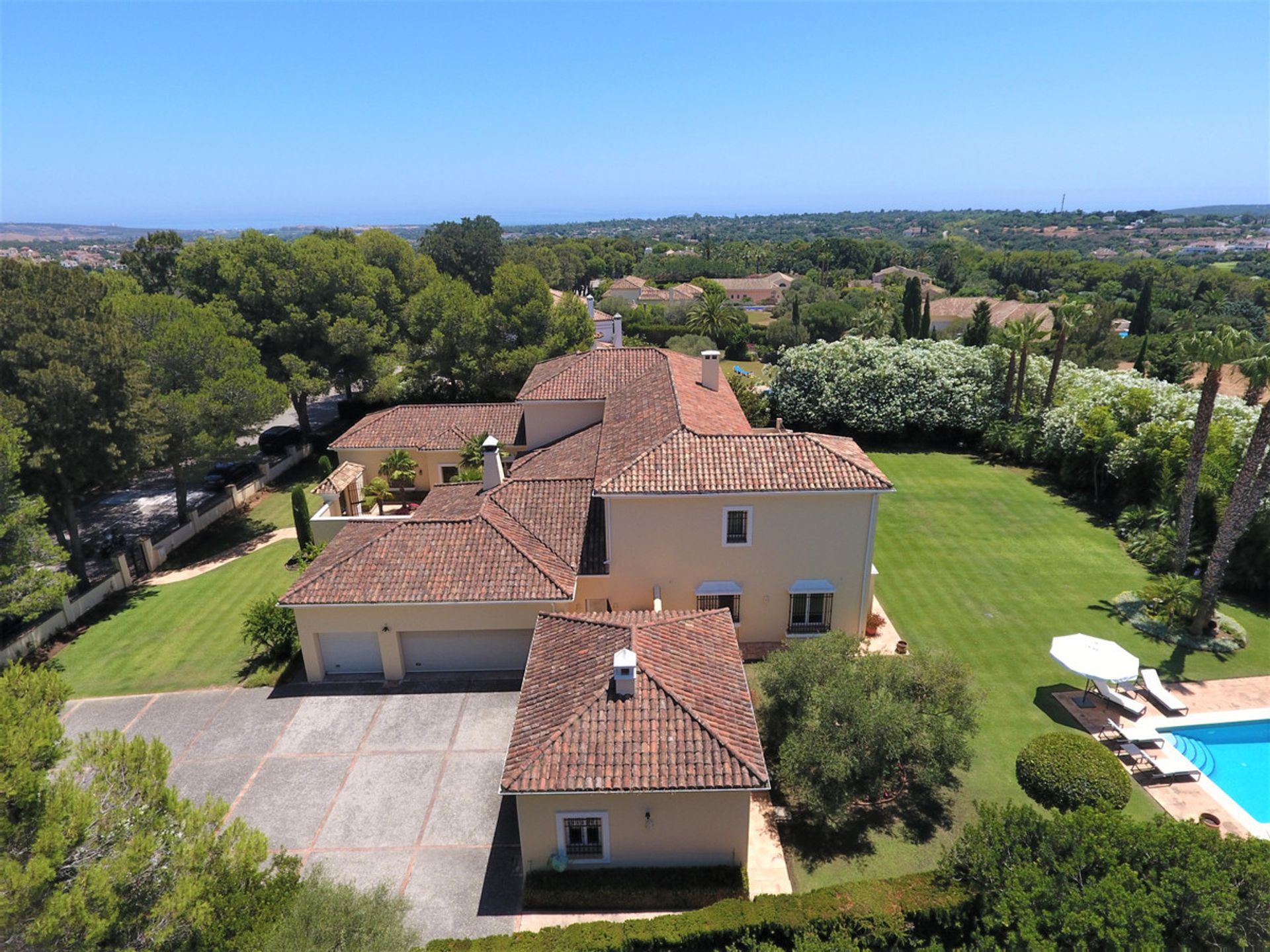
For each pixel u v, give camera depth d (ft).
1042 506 124.77
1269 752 68.18
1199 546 96.94
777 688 61.62
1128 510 111.55
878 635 84.84
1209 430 103.24
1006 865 44.34
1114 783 56.70
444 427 135.23
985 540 111.04
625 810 52.26
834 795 54.24
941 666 62.44
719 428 88.94
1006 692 74.74
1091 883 41.70
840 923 45.21
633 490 74.79
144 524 130.72
